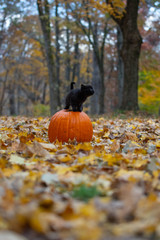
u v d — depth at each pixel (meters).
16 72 30.19
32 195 1.96
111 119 10.25
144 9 17.97
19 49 27.39
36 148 3.50
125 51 14.44
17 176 2.42
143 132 6.23
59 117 5.08
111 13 13.46
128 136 5.57
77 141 4.96
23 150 3.73
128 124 8.00
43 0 16.19
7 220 1.54
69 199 1.96
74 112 5.13
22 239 1.36
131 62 14.33
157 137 5.84
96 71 26.53
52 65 16.75
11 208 1.68
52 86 16.72
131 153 3.80
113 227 1.55
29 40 25.47
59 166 2.93
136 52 14.30
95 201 1.89
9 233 1.39
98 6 13.06
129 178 2.43
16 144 3.84
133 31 14.08
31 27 23.06
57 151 3.80
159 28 19.36
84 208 1.70
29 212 1.55
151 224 1.52
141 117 10.88
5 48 26.86
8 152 3.73
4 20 23.78
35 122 7.82
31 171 2.56
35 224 1.47
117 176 2.58
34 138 5.01
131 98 14.39
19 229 1.48
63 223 1.56
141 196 2.03
